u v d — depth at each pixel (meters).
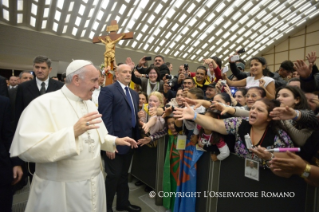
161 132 2.23
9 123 1.58
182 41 14.02
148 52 13.90
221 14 12.28
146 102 2.86
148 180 2.62
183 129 1.94
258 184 1.38
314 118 1.23
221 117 1.70
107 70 3.37
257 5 12.73
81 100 1.40
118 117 2.09
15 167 1.59
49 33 10.02
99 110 2.05
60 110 1.25
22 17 8.88
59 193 1.18
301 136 1.27
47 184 1.19
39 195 1.19
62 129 1.12
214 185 1.66
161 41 13.55
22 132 1.11
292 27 16.09
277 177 1.28
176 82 3.40
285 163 1.02
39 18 9.02
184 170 1.90
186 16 11.74
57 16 9.27
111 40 3.56
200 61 17.02
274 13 14.03
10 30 9.11
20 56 10.12
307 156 1.25
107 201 2.05
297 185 1.20
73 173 1.21
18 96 2.29
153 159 2.52
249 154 1.40
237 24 14.13
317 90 1.63
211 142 1.58
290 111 1.20
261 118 1.28
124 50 12.88
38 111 1.19
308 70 1.63
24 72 3.25
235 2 11.97
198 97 1.91
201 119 1.47
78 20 9.88
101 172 1.45
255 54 18.50
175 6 10.95
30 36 9.65
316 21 15.30
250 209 1.43
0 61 10.80
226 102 1.87
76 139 1.14
